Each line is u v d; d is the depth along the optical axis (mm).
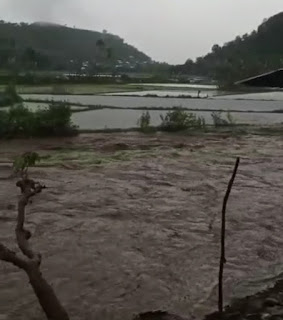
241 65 62812
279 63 58156
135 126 25359
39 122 20688
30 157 3719
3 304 5242
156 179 12164
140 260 6617
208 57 103875
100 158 15352
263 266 6539
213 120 27500
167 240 7477
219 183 11875
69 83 68812
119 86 68812
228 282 5930
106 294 5555
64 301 5344
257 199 10320
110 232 7797
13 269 6141
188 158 15672
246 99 48125
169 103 40844
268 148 18406
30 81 63594
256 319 4945
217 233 7871
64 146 18375
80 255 6730
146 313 5117
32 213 8711
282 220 8742
